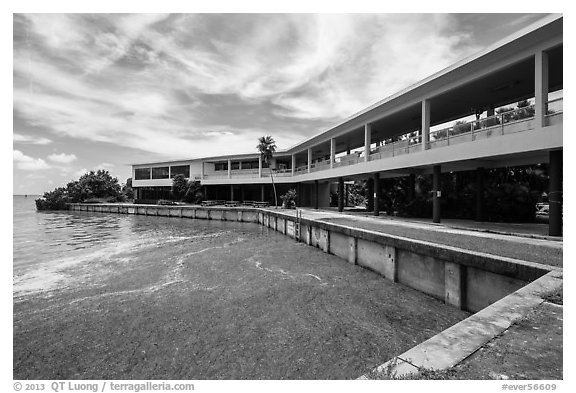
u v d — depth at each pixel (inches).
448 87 597.6
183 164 2007.9
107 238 898.7
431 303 332.5
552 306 166.2
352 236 510.0
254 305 338.6
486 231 486.3
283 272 471.8
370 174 984.9
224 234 953.5
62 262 585.3
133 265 546.6
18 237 930.1
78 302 364.5
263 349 244.4
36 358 242.4
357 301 343.9
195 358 234.7
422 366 116.2
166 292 391.2
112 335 277.0
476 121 529.0
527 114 456.4
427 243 350.6
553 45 420.2
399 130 1003.3
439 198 631.8
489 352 124.6
